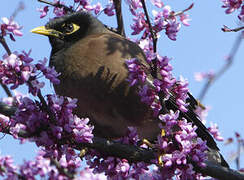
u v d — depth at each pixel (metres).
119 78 8.99
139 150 8.43
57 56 9.62
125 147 8.45
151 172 8.61
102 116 9.21
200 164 7.75
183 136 7.79
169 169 7.84
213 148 9.69
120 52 9.20
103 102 9.09
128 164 8.45
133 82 7.35
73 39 10.06
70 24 10.16
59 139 7.59
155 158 8.10
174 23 8.27
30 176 9.05
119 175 8.52
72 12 10.34
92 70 9.09
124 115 9.14
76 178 9.34
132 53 9.27
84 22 10.20
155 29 8.30
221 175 8.29
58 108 7.36
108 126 9.35
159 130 9.30
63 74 9.30
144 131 9.35
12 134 7.78
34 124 7.45
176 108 9.02
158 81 7.37
